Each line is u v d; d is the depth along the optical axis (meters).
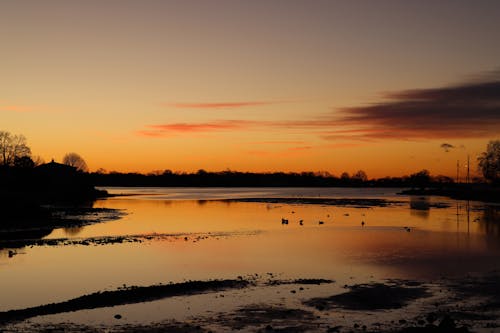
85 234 61.28
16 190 140.12
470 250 46.38
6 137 156.00
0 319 24.33
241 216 90.50
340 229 66.31
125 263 40.19
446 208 113.38
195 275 35.31
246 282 32.25
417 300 27.75
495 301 27.48
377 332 22.00
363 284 31.69
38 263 40.34
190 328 22.86
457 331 20.73
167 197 188.88
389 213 97.12
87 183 190.75
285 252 45.59
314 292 29.56
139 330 22.59
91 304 26.89
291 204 133.00
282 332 22.28
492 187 192.88
